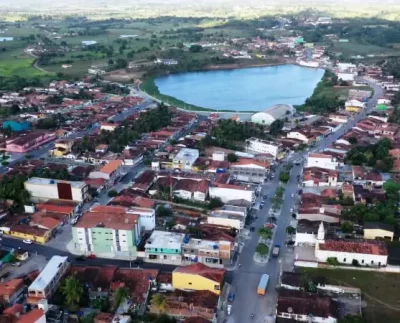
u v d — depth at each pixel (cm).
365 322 11825
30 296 13012
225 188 19325
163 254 15212
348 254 14738
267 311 12850
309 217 17512
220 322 12381
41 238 16300
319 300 12688
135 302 13025
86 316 12194
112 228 15275
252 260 15275
